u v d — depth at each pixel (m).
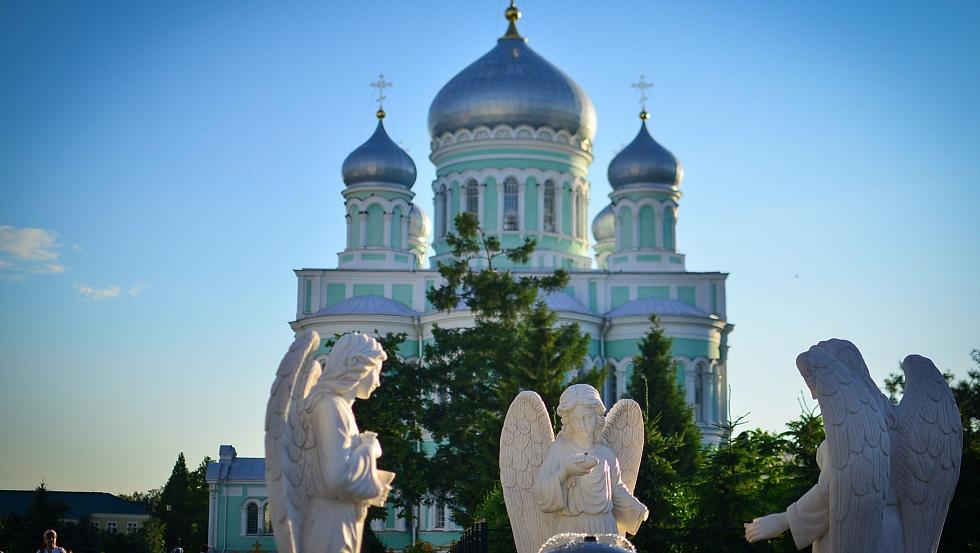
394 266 73.50
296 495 10.84
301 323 70.75
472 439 44.59
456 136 73.38
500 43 76.50
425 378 47.94
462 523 43.41
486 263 70.94
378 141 74.94
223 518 72.62
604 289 72.00
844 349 12.87
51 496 83.25
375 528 65.69
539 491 14.30
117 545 64.88
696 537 28.20
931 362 13.07
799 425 29.05
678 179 74.44
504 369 43.50
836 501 12.24
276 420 10.72
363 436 11.12
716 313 72.19
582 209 74.69
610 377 69.81
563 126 73.44
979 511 24.27
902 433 12.83
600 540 12.73
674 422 47.53
